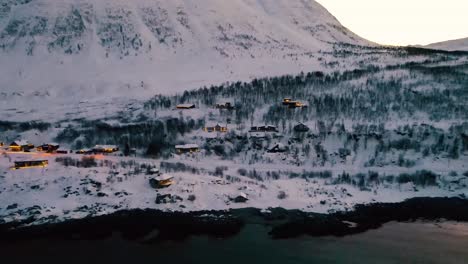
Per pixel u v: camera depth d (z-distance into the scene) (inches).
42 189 3686.0
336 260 2608.3
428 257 2640.3
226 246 2812.5
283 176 4254.4
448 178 4092.0
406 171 4421.8
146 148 5398.6
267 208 3410.4
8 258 2689.5
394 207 3528.5
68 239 2952.8
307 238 2928.2
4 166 4188.0
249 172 4333.2
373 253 2696.9
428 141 4933.6
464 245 2810.0
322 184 4001.0
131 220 3213.6
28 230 3085.6
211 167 4626.0
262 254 2696.9
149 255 2709.2
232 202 3499.0
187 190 3624.5
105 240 2928.2
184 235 2984.7
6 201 3535.9
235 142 5521.7
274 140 5452.8
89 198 3538.4
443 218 3309.5
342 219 3255.4
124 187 3686.0
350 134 5275.6
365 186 3976.4
